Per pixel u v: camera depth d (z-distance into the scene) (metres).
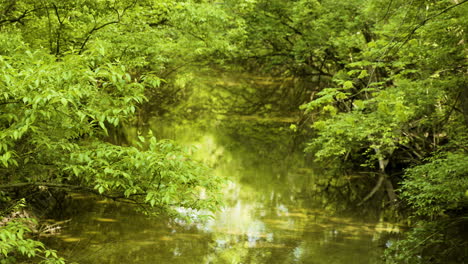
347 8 15.49
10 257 6.46
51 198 9.59
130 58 10.25
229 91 26.36
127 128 17.38
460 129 9.97
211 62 24.58
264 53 21.69
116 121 4.62
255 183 12.77
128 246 8.18
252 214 10.38
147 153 4.69
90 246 8.05
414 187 8.73
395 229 9.59
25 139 5.39
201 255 7.95
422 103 8.66
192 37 13.34
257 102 24.11
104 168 4.95
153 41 10.89
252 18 17.86
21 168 5.59
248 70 31.64
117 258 7.60
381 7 9.94
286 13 17.55
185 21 12.02
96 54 5.07
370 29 13.43
